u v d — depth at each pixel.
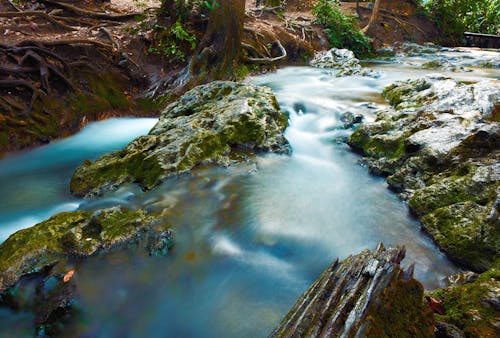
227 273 3.42
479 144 4.25
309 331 1.94
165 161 4.86
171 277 3.32
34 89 6.71
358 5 17.88
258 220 4.15
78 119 7.23
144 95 8.62
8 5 8.88
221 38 9.41
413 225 4.09
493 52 14.77
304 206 4.48
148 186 4.63
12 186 5.29
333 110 7.35
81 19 9.46
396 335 1.88
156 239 3.60
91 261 3.34
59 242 3.39
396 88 7.91
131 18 10.31
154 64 9.32
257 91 6.98
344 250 3.73
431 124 5.13
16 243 3.33
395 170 5.04
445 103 5.55
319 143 6.45
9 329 2.87
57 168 5.96
